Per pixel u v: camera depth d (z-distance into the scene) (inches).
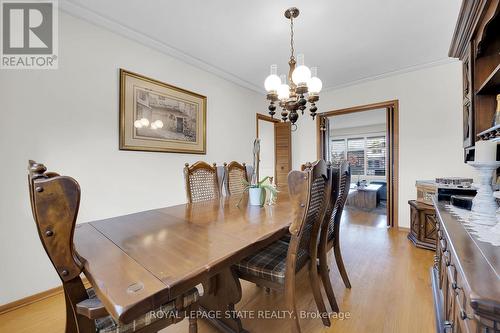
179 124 107.8
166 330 54.9
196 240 38.9
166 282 25.7
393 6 74.8
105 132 82.8
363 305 62.7
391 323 55.5
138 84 92.0
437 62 116.3
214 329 55.2
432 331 52.3
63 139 73.3
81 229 45.3
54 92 71.6
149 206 96.2
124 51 88.3
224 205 70.2
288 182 43.1
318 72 128.5
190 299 34.7
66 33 73.8
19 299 65.1
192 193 81.7
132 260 31.1
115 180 85.6
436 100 120.2
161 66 101.2
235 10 76.9
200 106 118.4
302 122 173.0
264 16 80.1
